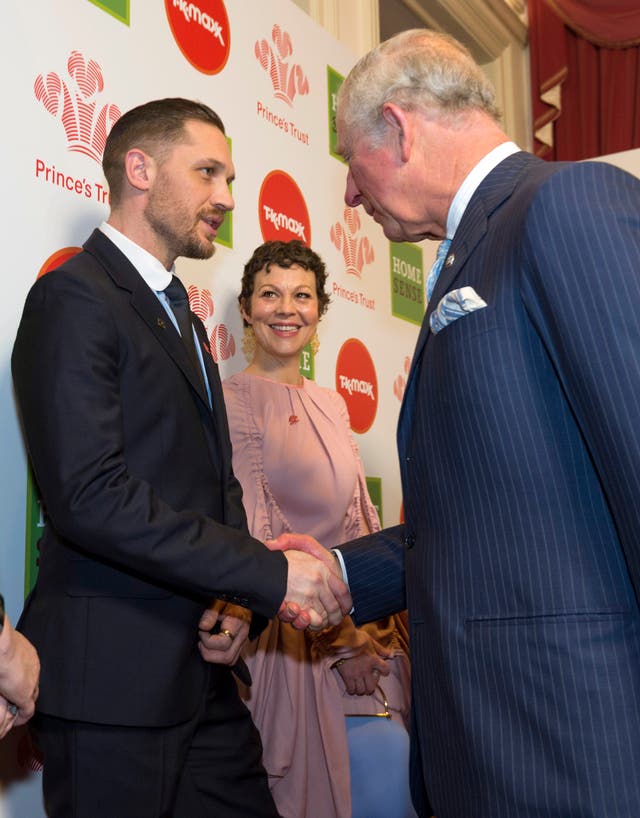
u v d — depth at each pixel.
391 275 3.91
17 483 2.00
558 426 1.27
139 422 1.68
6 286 2.04
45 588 1.70
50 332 1.63
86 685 1.58
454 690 1.31
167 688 1.63
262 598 1.66
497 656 1.27
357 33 4.45
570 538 1.25
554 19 5.97
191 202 1.95
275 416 2.56
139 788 1.60
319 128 3.46
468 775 1.30
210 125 2.01
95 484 1.54
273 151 3.16
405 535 1.49
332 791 2.34
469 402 1.30
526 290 1.26
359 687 2.47
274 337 2.67
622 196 1.22
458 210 1.50
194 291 2.71
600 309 1.15
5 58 2.11
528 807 1.22
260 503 2.43
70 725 1.60
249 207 3.00
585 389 1.16
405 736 2.53
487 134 1.51
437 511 1.37
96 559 1.65
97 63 2.39
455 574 1.33
